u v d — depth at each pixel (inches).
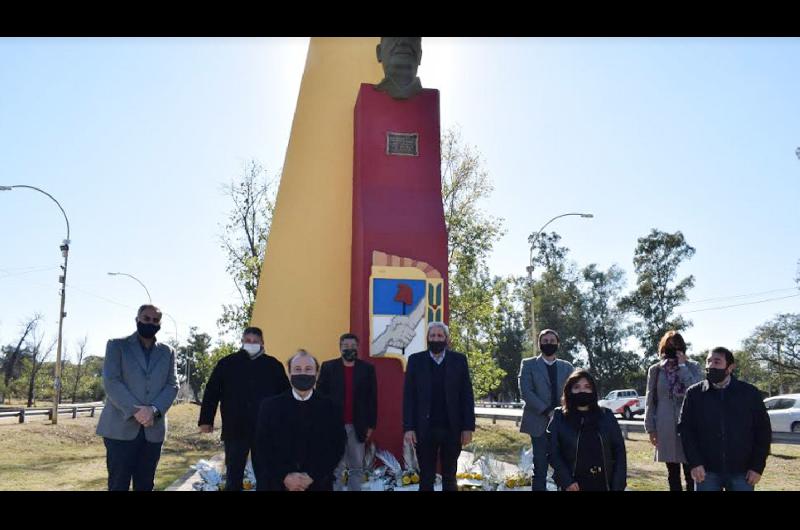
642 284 2106.3
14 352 2475.4
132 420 225.5
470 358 873.5
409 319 343.9
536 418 281.4
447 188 971.3
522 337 2497.5
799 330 1633.9
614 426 200.4
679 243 2089.1
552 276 2389.3
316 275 398.9
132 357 231.6
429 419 244.2
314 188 414.0
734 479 216.4
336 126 416.8
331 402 192.5
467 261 928.3
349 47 431.8
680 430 228.7
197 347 2426.2
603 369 2273.6
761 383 2038.6
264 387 249.9
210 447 637.9
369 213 354.6
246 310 958.4
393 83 372.2
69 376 2795.3
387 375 337.7
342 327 388.2
